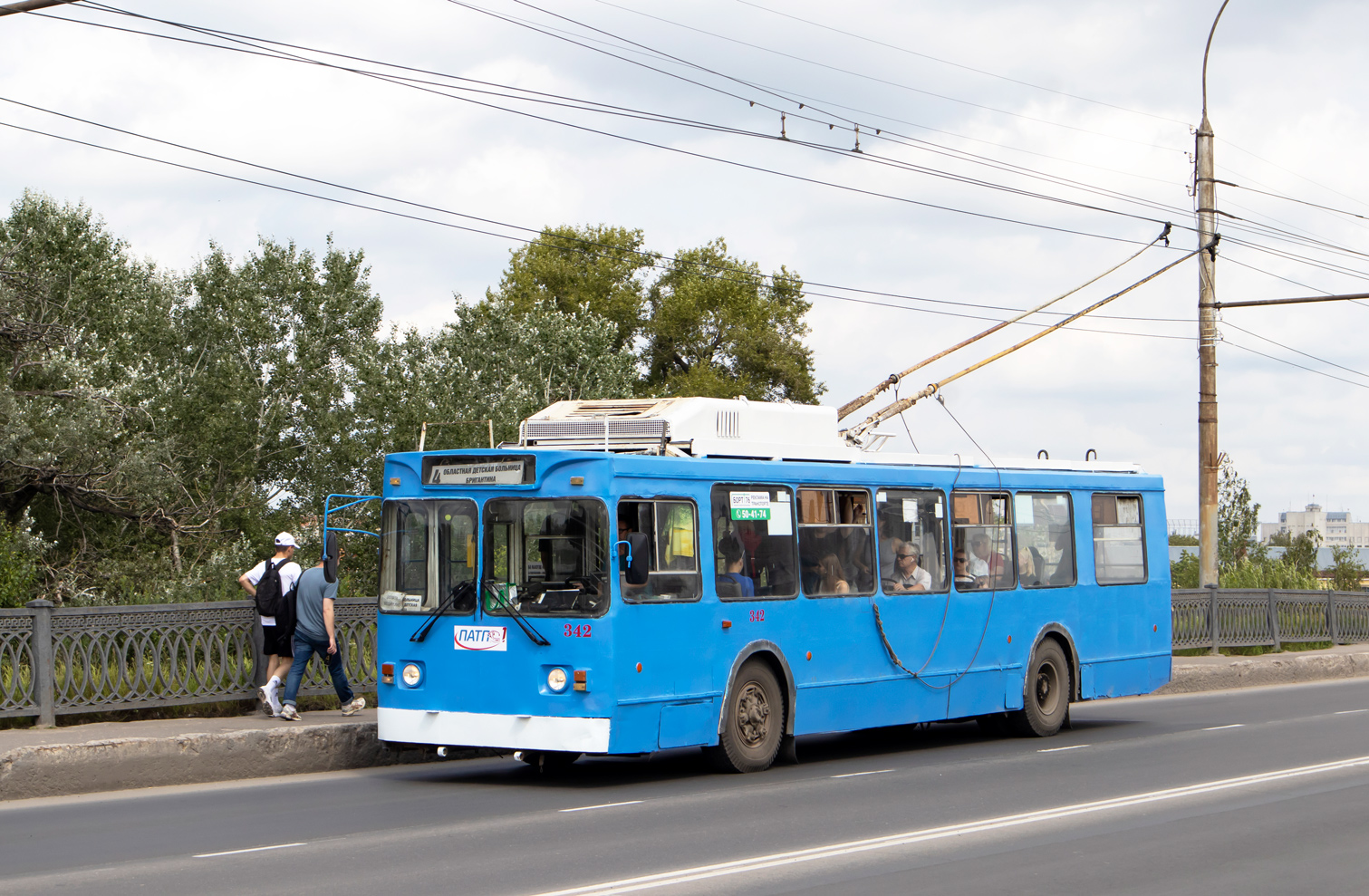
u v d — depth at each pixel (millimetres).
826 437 14914
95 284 30312
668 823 9883
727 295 62812
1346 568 38594
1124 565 17891
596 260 63938
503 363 37562
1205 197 25422
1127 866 8336
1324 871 8250
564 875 7945
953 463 15820
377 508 30609
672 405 13594
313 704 15695
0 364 24312
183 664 14250
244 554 26406
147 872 8070
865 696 14211
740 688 12930
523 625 11867
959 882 7832
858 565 14367
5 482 24219
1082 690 16969
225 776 12430
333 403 36219
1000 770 12938
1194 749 14398
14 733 12562
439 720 12203
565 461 12039
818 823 9883
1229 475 36781
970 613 15578
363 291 38469
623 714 11703
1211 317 25484
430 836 9305
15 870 8148
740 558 13070
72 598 24047
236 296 36562
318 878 7875
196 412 33062
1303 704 19734
